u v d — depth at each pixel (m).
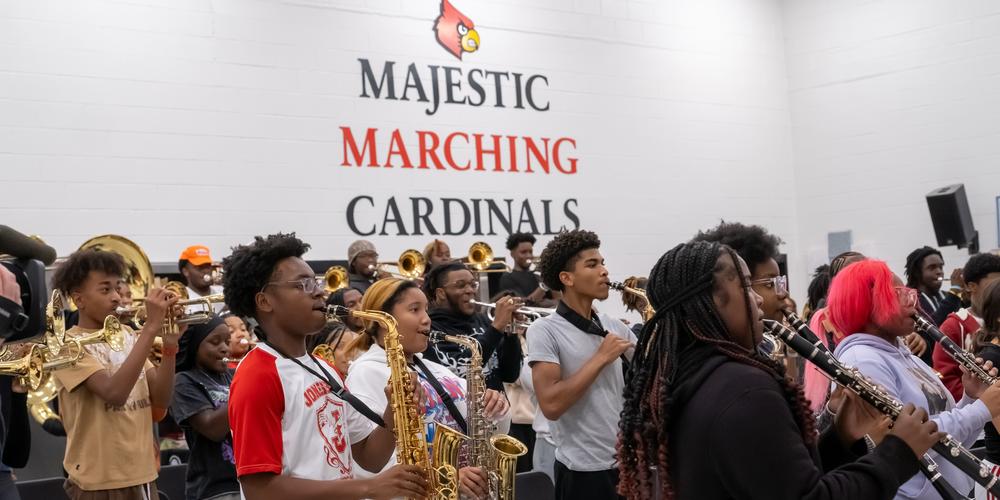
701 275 2.06
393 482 2.67
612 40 9.65
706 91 10.20
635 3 9.84
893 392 2.87
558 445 3.86
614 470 3.75
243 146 7.61
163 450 5.80
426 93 8.52
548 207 9.09
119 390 3.73
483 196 8.73
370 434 2.99
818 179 10.55
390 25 8.39
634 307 4.82
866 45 10.31
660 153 9.84
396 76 8.38
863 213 10.30
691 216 9.97
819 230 10.55
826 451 2.31
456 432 3.14
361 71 8.20
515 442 3.46
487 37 8.91
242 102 7.64
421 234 8.38
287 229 7.75
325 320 2.79
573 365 3.80
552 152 9.18
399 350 3.01
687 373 2.03
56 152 6.84
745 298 2.08
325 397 2.75
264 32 7.79
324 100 8.01
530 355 3.81
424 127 8.48
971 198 9.77
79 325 4.05
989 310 3.93
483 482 3.26
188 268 6.59
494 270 7.68
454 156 8.62
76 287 4.00
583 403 3.78
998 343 3.90
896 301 2.99
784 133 10.66
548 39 9.26
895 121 10.15
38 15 6.85
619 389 3.85
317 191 7.91
